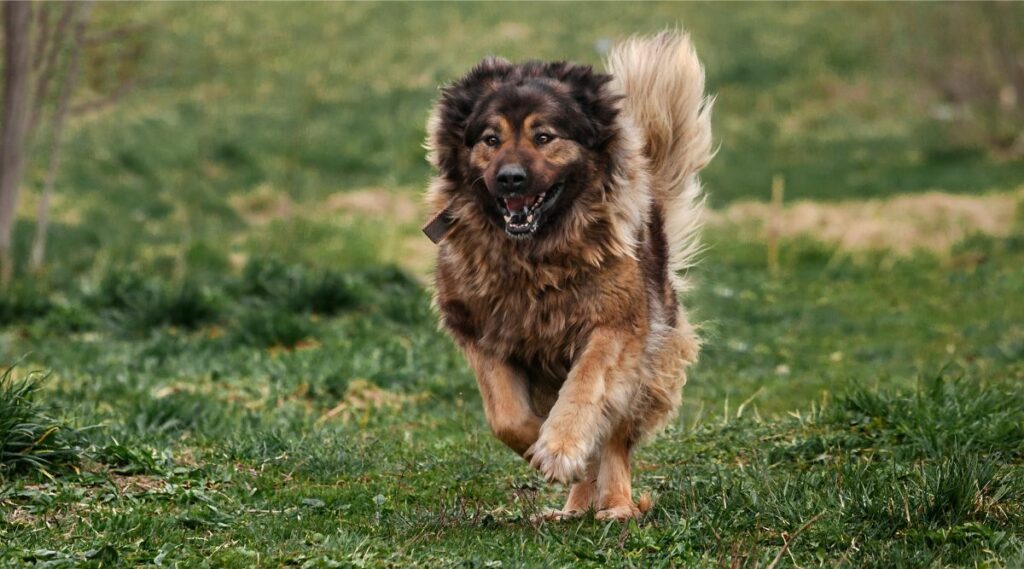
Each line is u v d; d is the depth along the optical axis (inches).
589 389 281.7
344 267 828.0
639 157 305.4
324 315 641.6
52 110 1149.1
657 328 300.8
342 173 1168.8
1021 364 517.7
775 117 1370.6
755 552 250.7
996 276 777.6
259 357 508.1
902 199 1048.2
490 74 308.3
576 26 1600.6
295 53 1518.2
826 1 1734.7
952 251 874.8
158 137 1206.9
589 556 250.1
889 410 374.0
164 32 1504.7
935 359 550.6
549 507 320.5
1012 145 1229.7
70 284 711.7
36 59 745.0
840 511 270.4
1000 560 235.6
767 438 375.6
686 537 260.5
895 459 324.5
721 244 916.0
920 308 697.0
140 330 592.7
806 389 488.7
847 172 1177.4
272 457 352.2
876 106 1395.2
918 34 1370.6
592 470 311.6
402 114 1316.4
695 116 350.9
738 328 651.5
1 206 714.2
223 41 1529.3
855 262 873.5
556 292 289.3
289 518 287.3
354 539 259.3
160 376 481.4
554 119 288.2
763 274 829.8
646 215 307.9
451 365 523.8
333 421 420.2
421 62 1487.5
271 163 1165.7
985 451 331.3
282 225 971.3
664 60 350.0
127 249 861.2
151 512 284.4
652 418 315.6
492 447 384.5
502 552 254.1
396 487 328.2
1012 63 1234.0
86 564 237.1
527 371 305.7
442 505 300.8
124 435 353.1
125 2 1266.0
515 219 282.0
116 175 1111.0
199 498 299.1
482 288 294.0
